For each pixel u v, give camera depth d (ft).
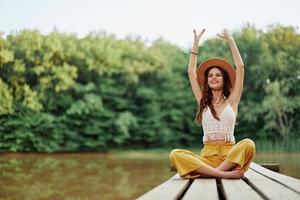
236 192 10.55
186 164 13.99
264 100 113.91
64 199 34.35
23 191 38.58
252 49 122.52
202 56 124.06
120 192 38.40
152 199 9.37
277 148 114.21
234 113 15.12
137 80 118.93
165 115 118.62
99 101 112.47
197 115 15.46
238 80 15.26
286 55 119.55
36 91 110.42
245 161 14.02
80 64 118.32
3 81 111.45
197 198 9.66
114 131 115.85
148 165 72.28
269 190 10.75
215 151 14.78
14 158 98.07
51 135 111.14
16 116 110.32
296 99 114.42
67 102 113.09
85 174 54.49
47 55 114.32
